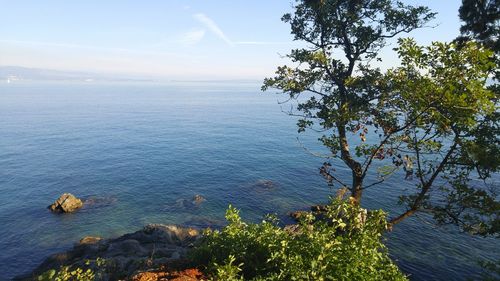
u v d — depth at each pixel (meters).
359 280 9.12
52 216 45.22
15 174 64.31
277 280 9.39
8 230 41.12
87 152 83.19
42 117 150.00
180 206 48.09
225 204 48.31
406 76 14.55
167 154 80.56
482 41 17.23
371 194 45.22
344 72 18.56
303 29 19.34
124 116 159.00
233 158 74.75
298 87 18.66
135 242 25.94
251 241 11.34
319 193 51.19
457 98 12.55
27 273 30.23
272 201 48.53
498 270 17.38
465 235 33.31
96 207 48.19
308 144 87.00
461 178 17.69
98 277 15.33
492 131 15.43
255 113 169.88
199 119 147.88
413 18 16.88
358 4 17.91
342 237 10.98
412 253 30.48
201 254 11.74
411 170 17.47
